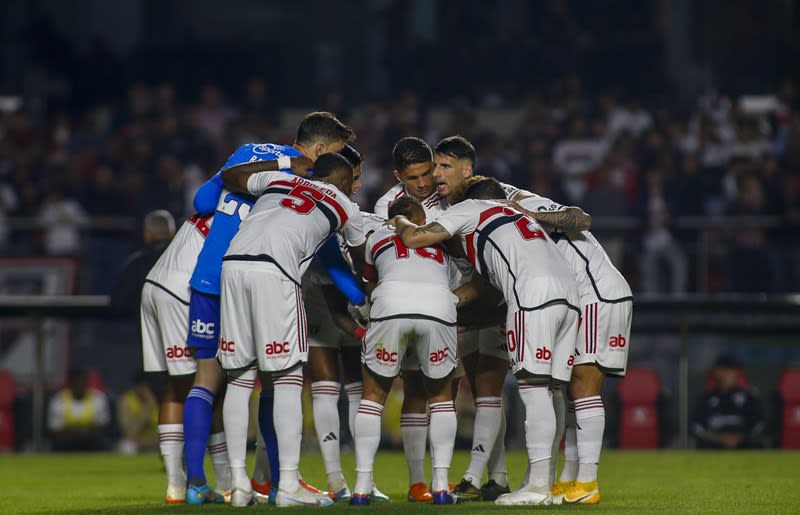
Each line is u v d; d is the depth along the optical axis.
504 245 20.97
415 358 22.17
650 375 42.66
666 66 69.12
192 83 73.75
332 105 66.06
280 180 21.69
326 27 77.50
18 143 64.00
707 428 42.03
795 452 40.00
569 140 60.62
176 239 23.03
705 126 61.00
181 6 80.00
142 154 60.06
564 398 22.83
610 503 21.72
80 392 43.56
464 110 62.16
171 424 22.98
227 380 22.17
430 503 21.44
